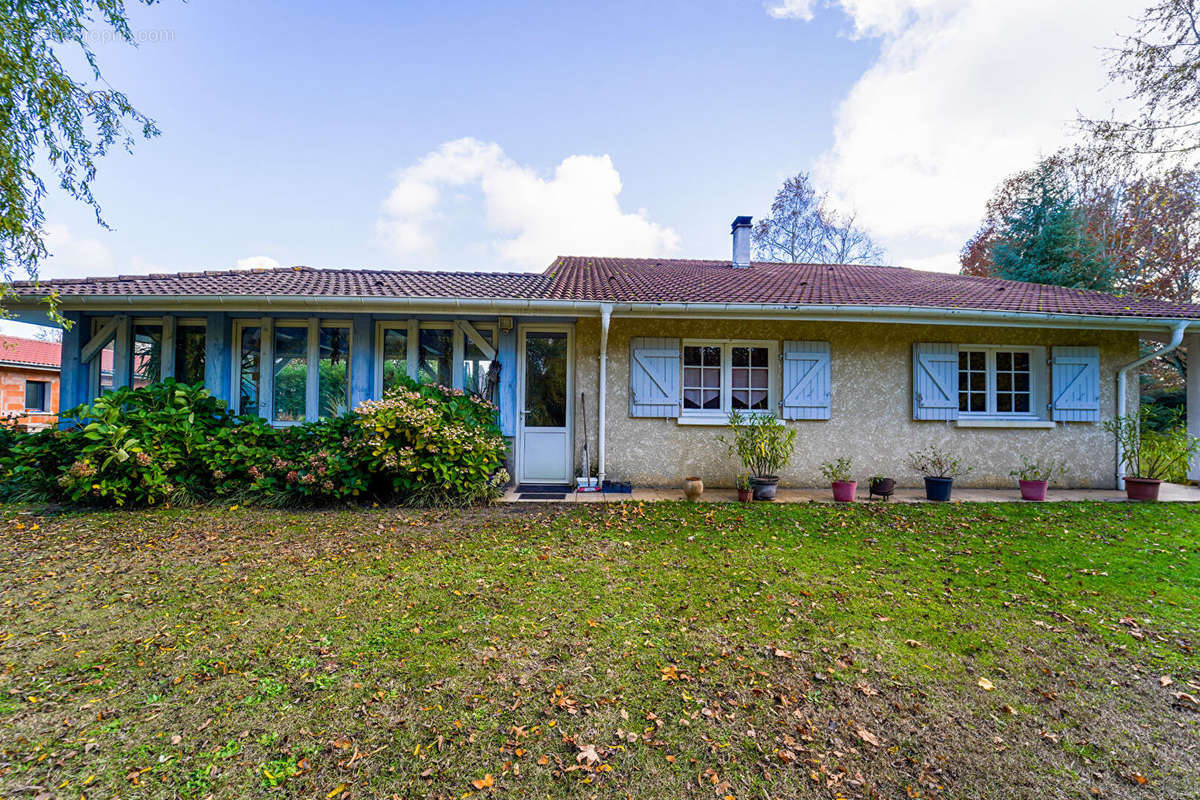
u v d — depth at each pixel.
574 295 7.10
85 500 5.98
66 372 7.22
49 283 7.07
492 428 7.08
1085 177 13.51
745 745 2.03
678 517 5.72
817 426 7.80
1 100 4.46
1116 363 7.96
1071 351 7.88
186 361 7.45
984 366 8.07
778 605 3.38
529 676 2.50
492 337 7.54
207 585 3.59
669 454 7.68
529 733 2.08
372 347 7.45
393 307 6.67
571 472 7.70
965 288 8.91
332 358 7.52
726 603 3.40
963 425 7.84
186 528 5.06
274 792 1.75
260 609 3.21
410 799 1.73
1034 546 4.72
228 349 7.37
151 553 4.28
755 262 11.61
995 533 5.17
